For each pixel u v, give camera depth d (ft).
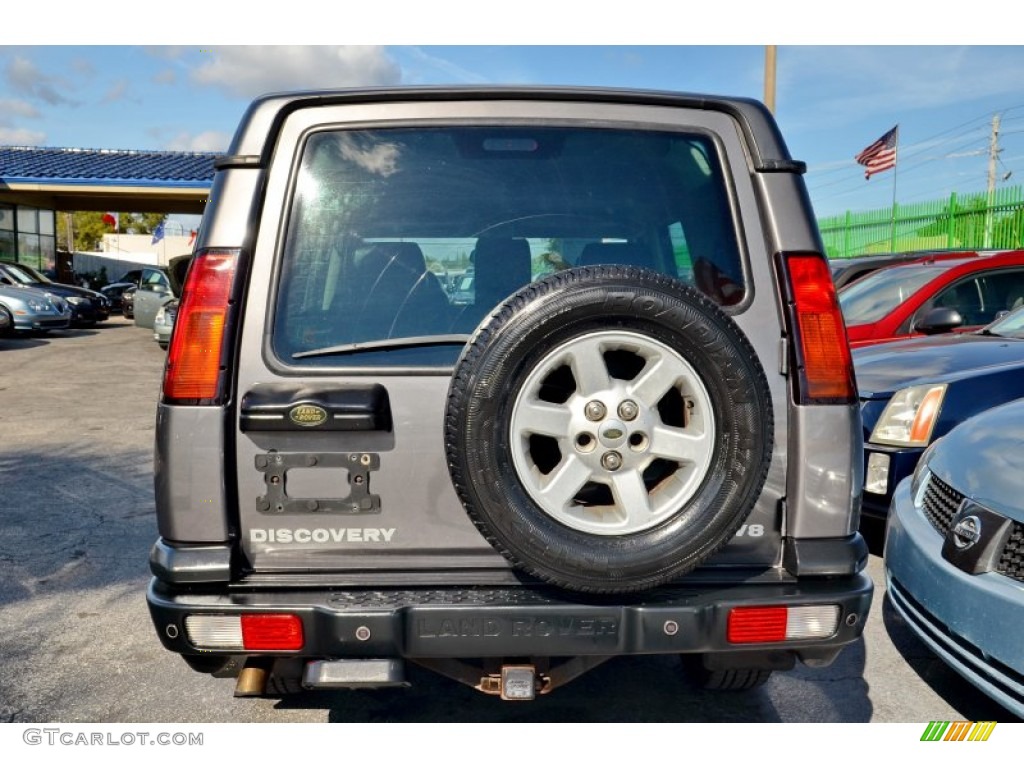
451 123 8.21
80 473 22.30
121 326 76.02
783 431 7.89
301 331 7.85
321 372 7.73
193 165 82.48
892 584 11.19
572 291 7.02
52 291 69.77
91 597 14.03
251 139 7.98
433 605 7.34
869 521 15.88
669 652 7.42
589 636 7.39
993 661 8.90
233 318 7.68
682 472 7.32
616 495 7.25
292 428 7.60
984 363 15.33
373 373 7.73
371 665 7.35
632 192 8.36
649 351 7.16
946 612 9.48
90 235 226.38
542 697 10.69
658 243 8.36
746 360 7.16
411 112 8.21
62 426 28.84
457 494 7.33
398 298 8.06
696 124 8.30
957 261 23.06
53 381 40.22
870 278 24.31
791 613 7.52
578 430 7.18
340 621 7.27
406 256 8.14
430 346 7.90
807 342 7.83
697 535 7.18
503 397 7.02
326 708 10.50
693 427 7.29
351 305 7.99
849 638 7.67
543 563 7.11
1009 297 22.47
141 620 13.15
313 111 8.11
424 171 8.22
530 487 7.15
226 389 7.61
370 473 7.75
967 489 9.87
